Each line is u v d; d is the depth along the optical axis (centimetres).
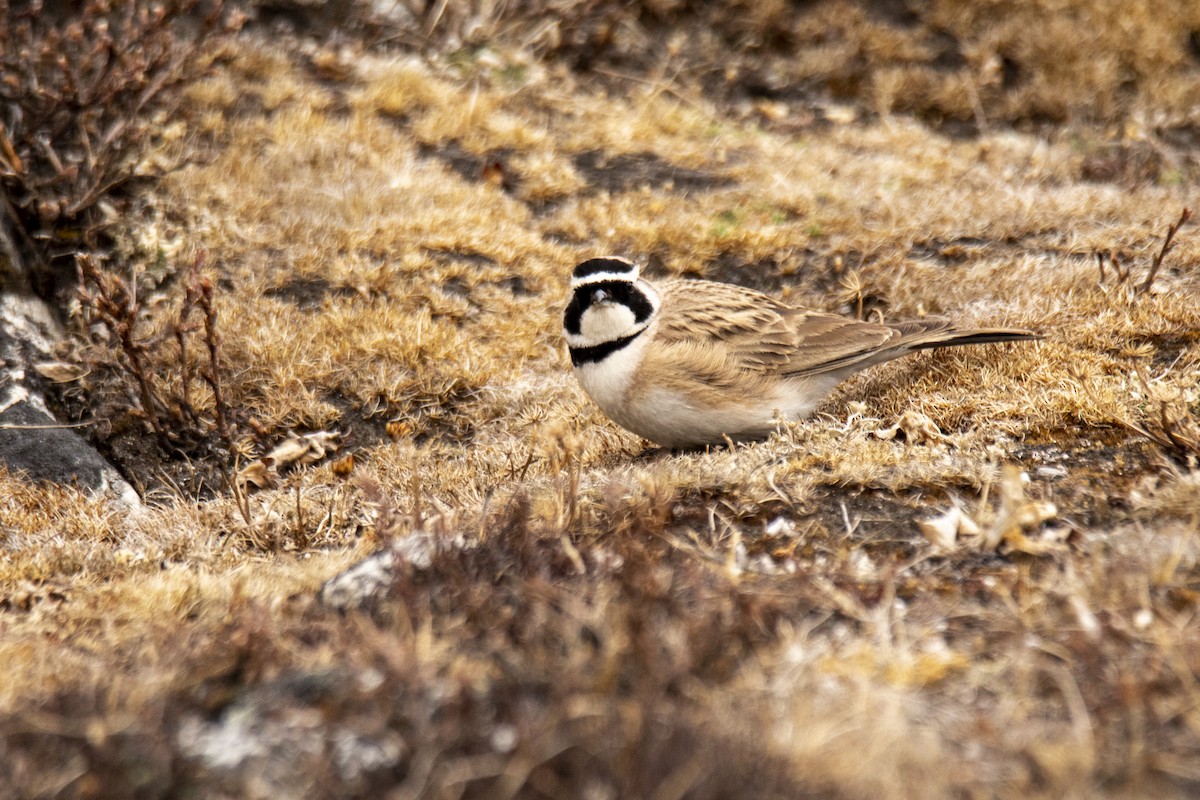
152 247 1423
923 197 1561
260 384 1281
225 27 1631
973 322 1253
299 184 1529
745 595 720
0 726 641
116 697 654
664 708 608
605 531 877
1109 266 1312
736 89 1950
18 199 1419
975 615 732
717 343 1080
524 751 581
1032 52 1933
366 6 1905
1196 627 680
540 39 1931
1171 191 1612
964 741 608
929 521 862
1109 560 776
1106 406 998
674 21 2019
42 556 982
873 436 1033
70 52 1523
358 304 1370
